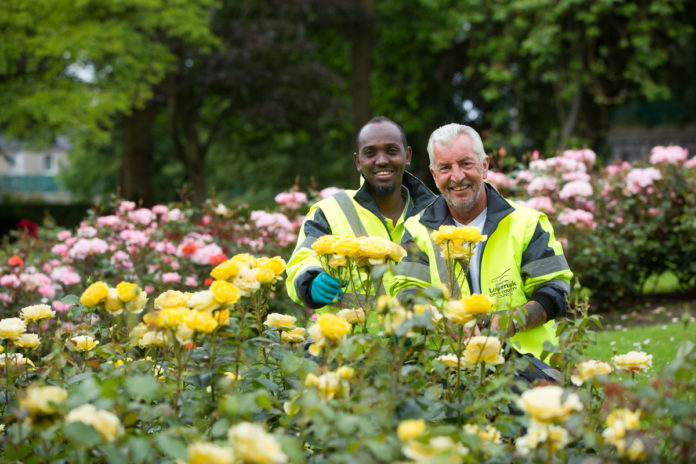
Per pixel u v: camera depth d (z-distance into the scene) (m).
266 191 27.81
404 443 1.60
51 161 57.62
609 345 5.27
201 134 27.17
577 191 6.18
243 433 1.47
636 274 7.10
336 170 25.98
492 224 2.94
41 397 1.66
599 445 1.78
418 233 3.05
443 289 2.02
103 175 32.31
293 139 25.42
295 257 3.22
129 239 5.64
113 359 2.31
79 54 12.43
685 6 16.73
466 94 20.38
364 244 2.22
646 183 6.50
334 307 3.22
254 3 17.67
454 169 2.88
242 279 2.20
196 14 15.00
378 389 1.94
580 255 6.34
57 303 4.81
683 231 6.83
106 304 2.16
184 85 17.00
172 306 2.19
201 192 18.06
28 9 12.96
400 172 3.51
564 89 16.28
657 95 17.38
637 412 1.80
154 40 15.27
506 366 2.11
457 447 1.65
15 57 12.95
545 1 15.04
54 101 12.82
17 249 6.24
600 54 17.58
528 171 6.63
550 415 1.61
